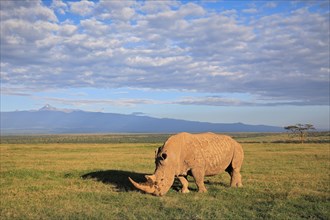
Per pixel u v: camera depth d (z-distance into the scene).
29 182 17.75
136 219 10.41
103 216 10.72
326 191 15.06
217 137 16.28
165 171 14.09
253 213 11.12
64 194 14.26
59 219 10.46
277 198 13.22
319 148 49.12
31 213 11.16
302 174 20.80
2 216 10.83
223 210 11.42
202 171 15.18
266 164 27.22
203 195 14.18
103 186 16.33
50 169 23.12
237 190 15.17
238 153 16.66
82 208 11.80
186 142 15.11
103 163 28.33
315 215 10.91
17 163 28.25
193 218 10.42
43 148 52.97
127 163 28.47
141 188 13.70
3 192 14.91
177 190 15.57
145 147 56.53
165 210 11.44
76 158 34.12
